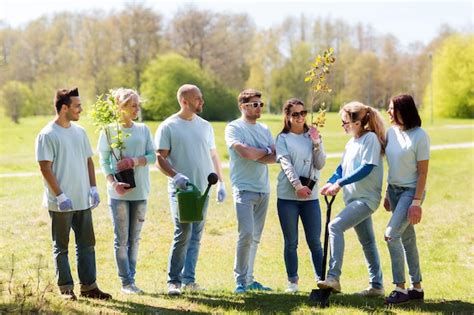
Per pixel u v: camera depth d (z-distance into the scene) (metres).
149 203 16.34
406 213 6.79
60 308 6.12
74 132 6.83
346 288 8.73
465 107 77.56
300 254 11.38
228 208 15.67
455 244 12.06
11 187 20.19
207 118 71.75
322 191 7.00
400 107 6.83
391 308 6.68
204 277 9.62
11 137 47.22
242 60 81.88
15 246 11.53
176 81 69.12
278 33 83.62
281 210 7.65
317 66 7.34
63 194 6.59
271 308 6.67
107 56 68.75
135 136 7.58
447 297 7.71
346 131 7.22
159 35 70.38
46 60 75.12
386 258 11.10
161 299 7.05
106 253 11.37
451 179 21.86
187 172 7.62
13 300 6.37
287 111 7.55
